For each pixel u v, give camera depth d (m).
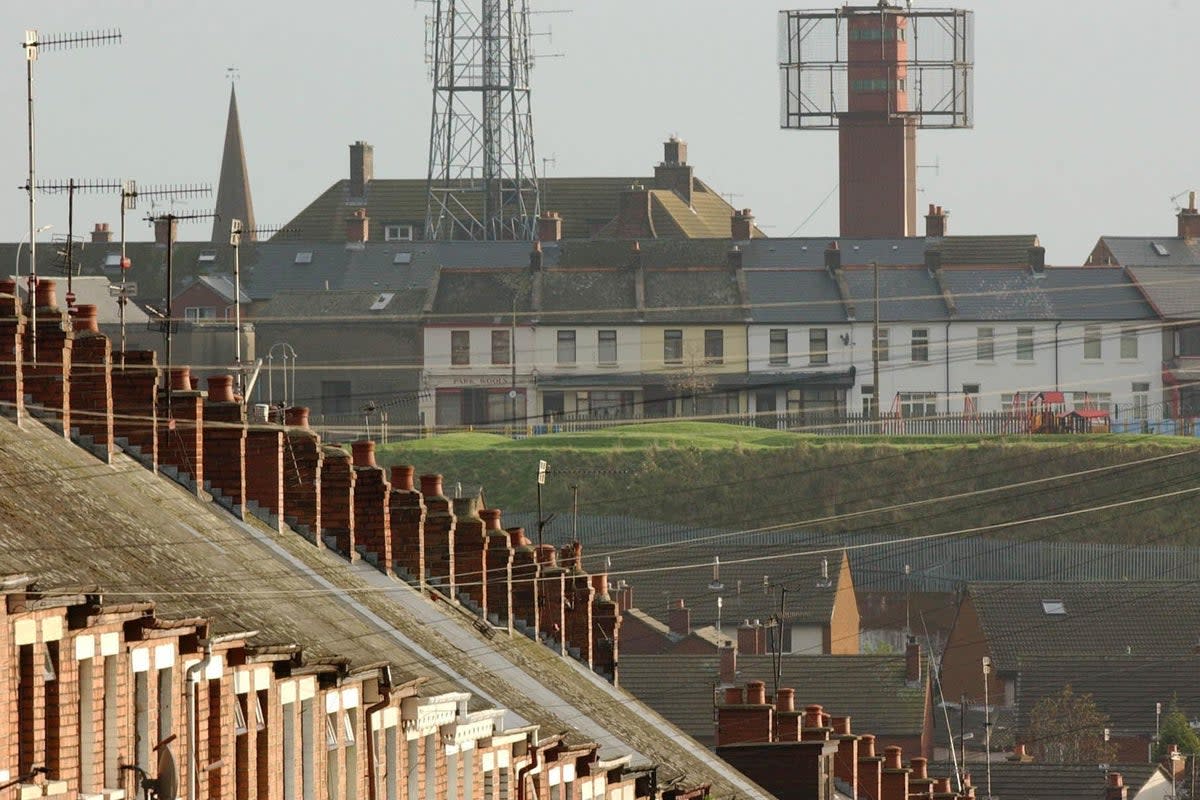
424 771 155.00
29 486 137.38
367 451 193.12
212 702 124.94
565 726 183.38
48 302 157.50
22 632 104.62
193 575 142.50
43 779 106.12
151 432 163.00
